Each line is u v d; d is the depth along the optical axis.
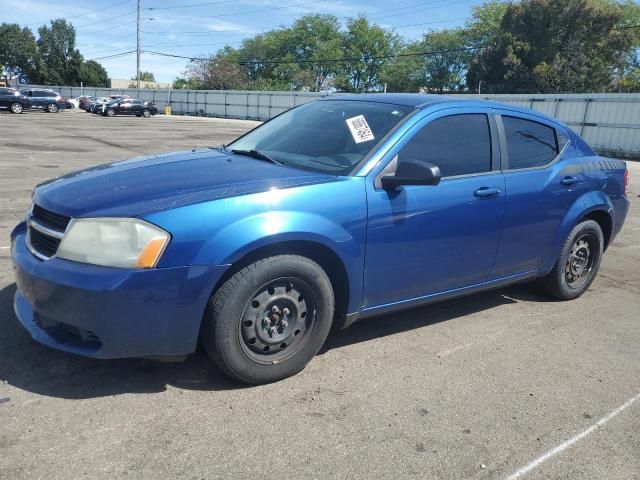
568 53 43.88
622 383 3.45
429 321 4.26
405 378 3.34
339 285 3.36
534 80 44.75
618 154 23.34
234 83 69.75
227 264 2.80
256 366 3.06
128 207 2.79
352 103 4.09
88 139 19.72
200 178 3.15
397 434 2.78
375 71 77.00
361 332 3.97
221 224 2.81
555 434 2.87
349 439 2.71
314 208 3.07
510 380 3.41
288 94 43.72
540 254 4.42
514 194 4.03
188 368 3.26
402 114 3.69
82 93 72.25
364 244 3.27
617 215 5.07
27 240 3.09
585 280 4.96
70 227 2.78
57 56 96.81
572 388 3.35
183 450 2.55
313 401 3.03
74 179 3.33
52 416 2.73
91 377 3.10
